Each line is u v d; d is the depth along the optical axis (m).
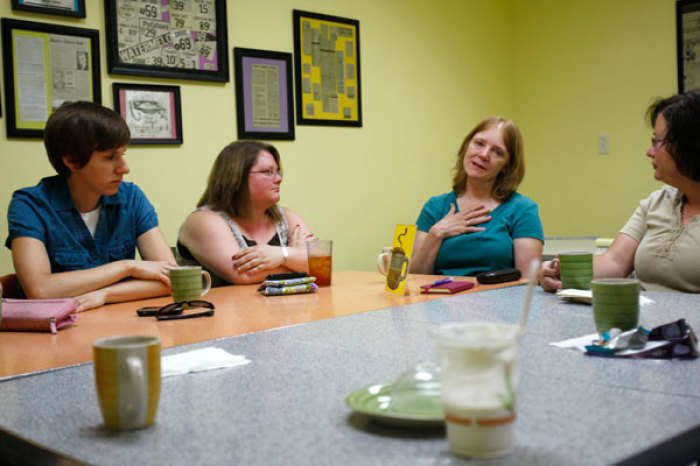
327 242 2.03
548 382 0.86
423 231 2.63
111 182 1.94
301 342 1.19
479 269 2.39
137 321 1.52
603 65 3.99
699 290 1.76
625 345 1.00
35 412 0.84
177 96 3.03
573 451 0.62
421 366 0.79
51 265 1.95
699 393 0.79
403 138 3.92
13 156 2.62
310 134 3.49
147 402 0.75
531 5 4.37
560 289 1.69
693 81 3.58
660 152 1.78
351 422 0.73
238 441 0.69
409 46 3.94
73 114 1.86
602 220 4.05
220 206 2.35
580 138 4.14
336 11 3.60
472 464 0.60
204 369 1.00
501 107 4.45
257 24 3.29
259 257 2.16
